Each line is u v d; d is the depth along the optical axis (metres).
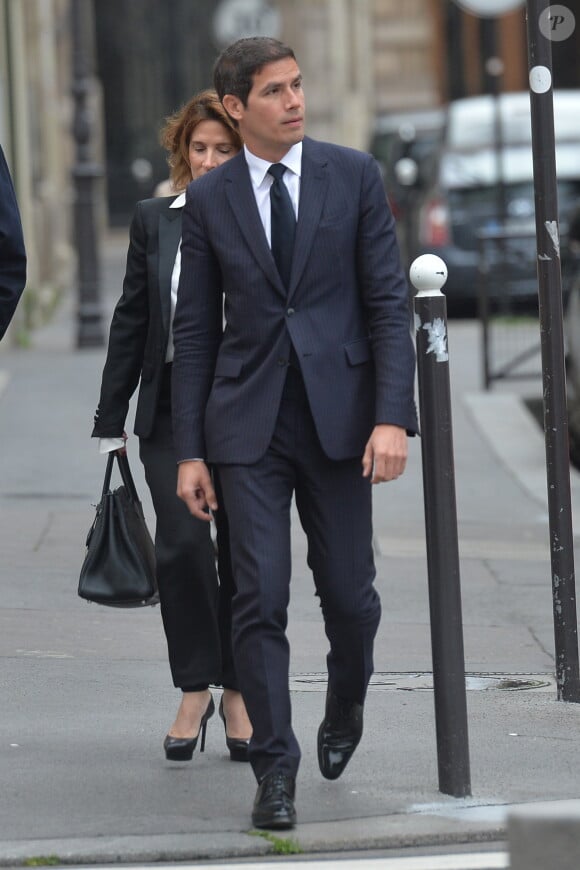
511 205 44.50
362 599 11.20
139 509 12.43
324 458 11.08
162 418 12.45
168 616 12.41
